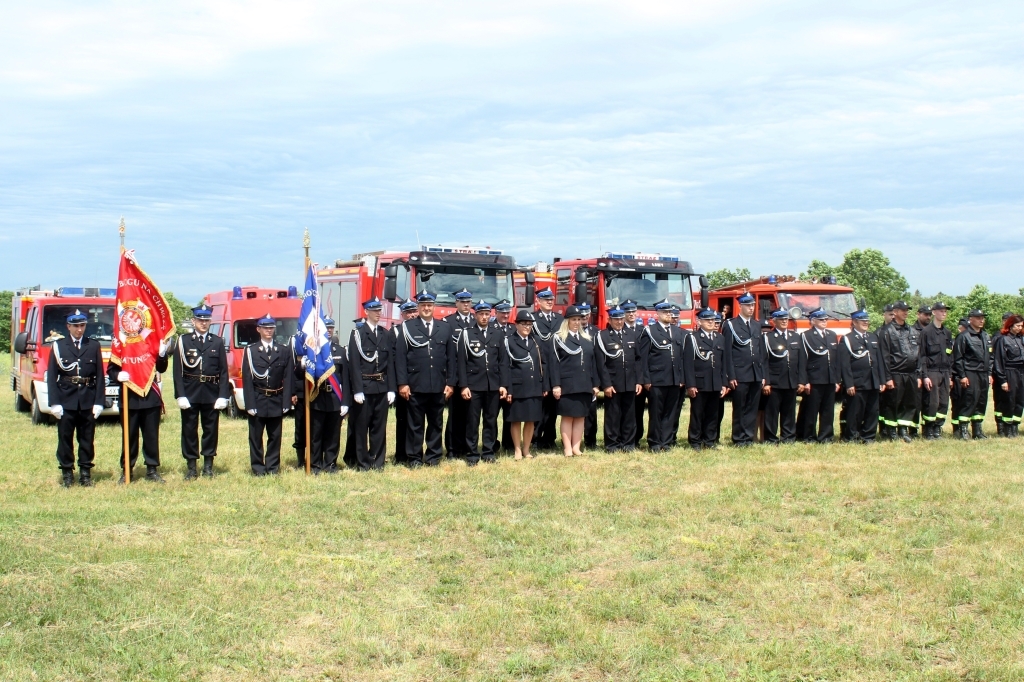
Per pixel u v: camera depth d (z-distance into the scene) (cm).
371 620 650
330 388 1182
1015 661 576
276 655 591
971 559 780
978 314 1485
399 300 1795
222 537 855
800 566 766
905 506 966
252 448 1170
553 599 694
